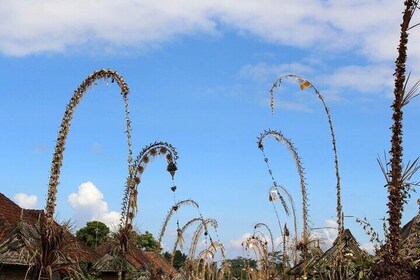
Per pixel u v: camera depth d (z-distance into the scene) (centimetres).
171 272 2345
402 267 1163
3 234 2144
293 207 2048
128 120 1420
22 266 1798
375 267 1210
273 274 2669
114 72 1334
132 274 2369
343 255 1567
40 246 1227
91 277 1655
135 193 1636
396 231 1161
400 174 1150
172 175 1697
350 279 1477
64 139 1287
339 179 1562
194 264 2705
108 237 1648
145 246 6022
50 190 1262
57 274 1284
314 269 1783
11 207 2652
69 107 1305
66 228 1277
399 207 1151
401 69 1140
